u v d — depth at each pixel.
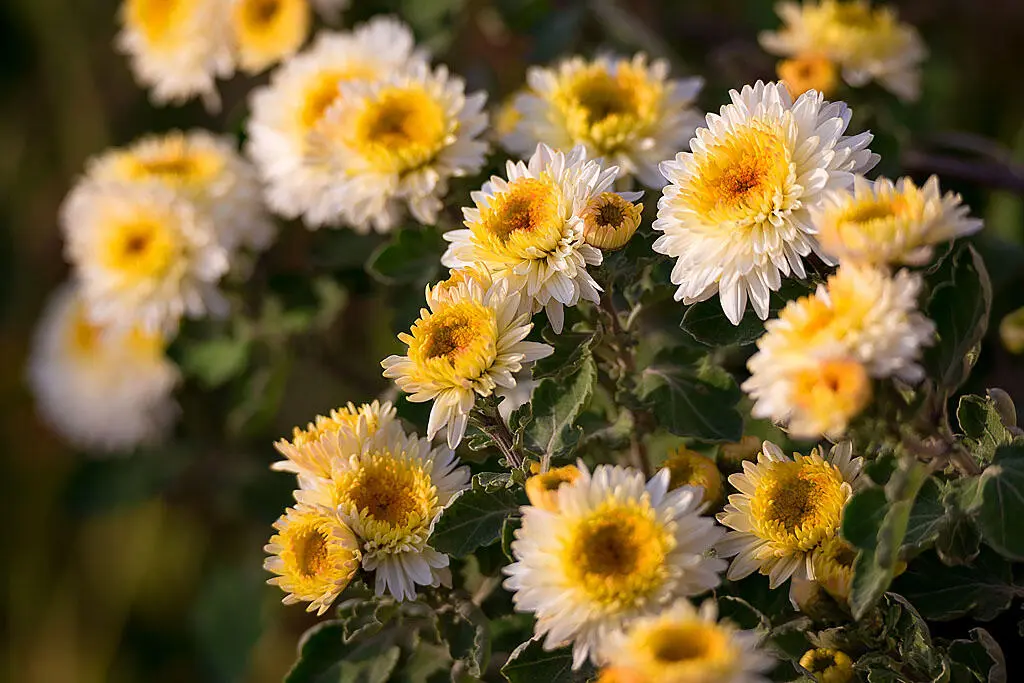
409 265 0.93
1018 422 0.94
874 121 0.98
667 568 0.80
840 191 0.81
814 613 0.83
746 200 0.82
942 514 0.82
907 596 0.86
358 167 0.91
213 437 1.12
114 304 1.00
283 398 1.08
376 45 0.99
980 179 1.00
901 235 0.79
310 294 1.02
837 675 0.82
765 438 0.91
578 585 0.79
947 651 0.84
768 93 0.84
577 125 0.90
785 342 0.79
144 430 1.12
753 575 0.86
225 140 1.06
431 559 0.83
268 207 1.03
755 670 0.78
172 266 1.00
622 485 0.80
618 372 0.88
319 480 0.84
